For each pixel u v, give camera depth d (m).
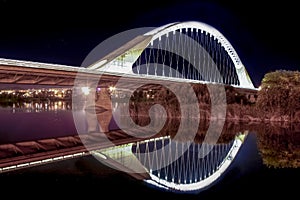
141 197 22.69
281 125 63.31
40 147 41.97
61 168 29.38
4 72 63.41
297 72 73.00
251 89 98.44
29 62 64.31
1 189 23.23
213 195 23.69
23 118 80.69
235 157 35.72
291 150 39.19
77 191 23.11
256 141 46.03
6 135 52.03
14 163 31.64
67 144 44.34
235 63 122.38
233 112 69.88
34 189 23.30
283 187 24.73
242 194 23.59
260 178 27.12
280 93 67.38
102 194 22.73
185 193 24.25
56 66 69.12
